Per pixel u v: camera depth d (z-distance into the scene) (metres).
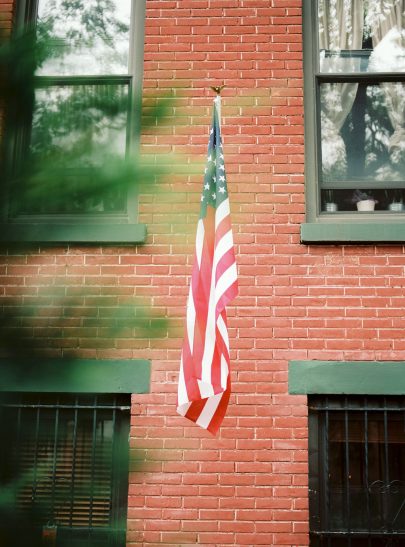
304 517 4.35
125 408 4.60
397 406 4.59
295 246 4.80
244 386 4.56
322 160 5.20
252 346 4.62
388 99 5.29
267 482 4.41
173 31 5.20
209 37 5.19
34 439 1.51
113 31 5.27
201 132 4.99
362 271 4.74
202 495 4.39
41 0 5.21
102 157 1.20
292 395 4.54
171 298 4.73
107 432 4.63
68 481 4.54
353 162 5.18
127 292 1.37
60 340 1.17
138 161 1.17
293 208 4.88
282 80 5.10
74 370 1.15
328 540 4.39
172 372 4.59
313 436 4.58
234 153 4.97
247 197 4.89
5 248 1.16
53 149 1.20
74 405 4.62
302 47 5.24
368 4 5.40
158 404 4.54
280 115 5.04
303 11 5.35
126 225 4.78
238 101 5.05
